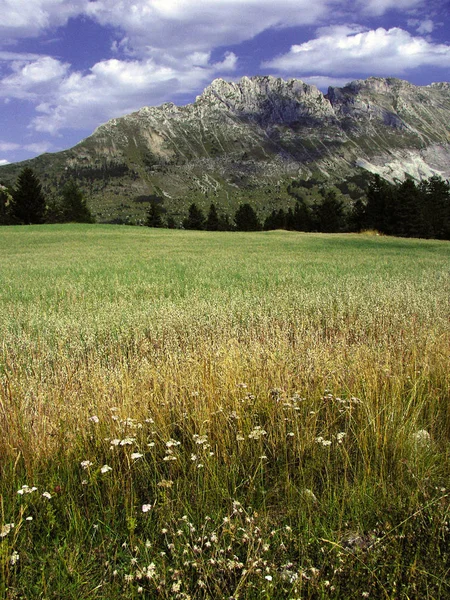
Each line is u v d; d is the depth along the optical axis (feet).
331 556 8.36
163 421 13.74
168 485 9.87
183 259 79.61
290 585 7.80
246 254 92.43
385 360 18.01
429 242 145.69
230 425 13.30
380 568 8.02
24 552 8.57
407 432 12.86
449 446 12.57
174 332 25.62
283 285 45.60
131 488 10.55
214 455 11.97
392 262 72.64
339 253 97.14
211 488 10.63
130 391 14.99
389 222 270.87
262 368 17.53
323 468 11.78
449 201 287.69
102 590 7.86
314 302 33.91
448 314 27.43
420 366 17.85
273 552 8.61
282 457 12.23
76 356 22.21
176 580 7.85
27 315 31.17
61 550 8.54
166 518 9.60
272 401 14.93
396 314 27.04
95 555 8.59
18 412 13.62
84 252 100.22
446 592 7.70
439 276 50.60
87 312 31.42
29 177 284.41
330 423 13.79
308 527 9.23
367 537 9.14
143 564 8.29
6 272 60.44
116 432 12.68
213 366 17.49
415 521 9.16
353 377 16.69
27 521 9.51
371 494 10.29
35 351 22.58
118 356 22.12
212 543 8.65
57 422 13.38
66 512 9.80
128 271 60.08
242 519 9.62
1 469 11.23
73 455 12.12
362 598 7.63
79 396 15.51
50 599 7.71
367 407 13.64
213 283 46.96
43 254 94.79
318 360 17.62
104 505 10.30
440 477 11.07
